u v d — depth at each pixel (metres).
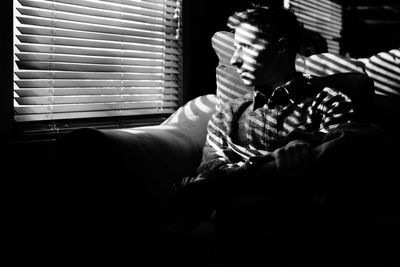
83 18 1.97
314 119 1.34
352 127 1.08
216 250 1.00
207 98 2.02
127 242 1.26
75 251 1.29
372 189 1.07
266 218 0.98
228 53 1.95
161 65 2.33
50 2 1.85
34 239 1.64
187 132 1.72
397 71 1.93
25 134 1.71
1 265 1.54
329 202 1.06
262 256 0.96
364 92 1.44
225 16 2.75
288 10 1.46
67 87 1.87
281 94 1.44
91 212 1.27
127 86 2.13
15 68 1.76
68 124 1.89
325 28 4.28
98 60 2.01
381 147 1.03
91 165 1.26
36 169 1.67
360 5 4.68
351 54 4.73
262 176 1.00
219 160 1.47
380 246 0.95
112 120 2.08
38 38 1.79
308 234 0.98
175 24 2.43
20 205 1.61
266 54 1.41
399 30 4.65
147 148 1.39
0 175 1.56
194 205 1.01
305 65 1.98
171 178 1.44
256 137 1.47
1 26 1.64
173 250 1.29
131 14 2.26
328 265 0.95
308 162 0.98
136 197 1.28
